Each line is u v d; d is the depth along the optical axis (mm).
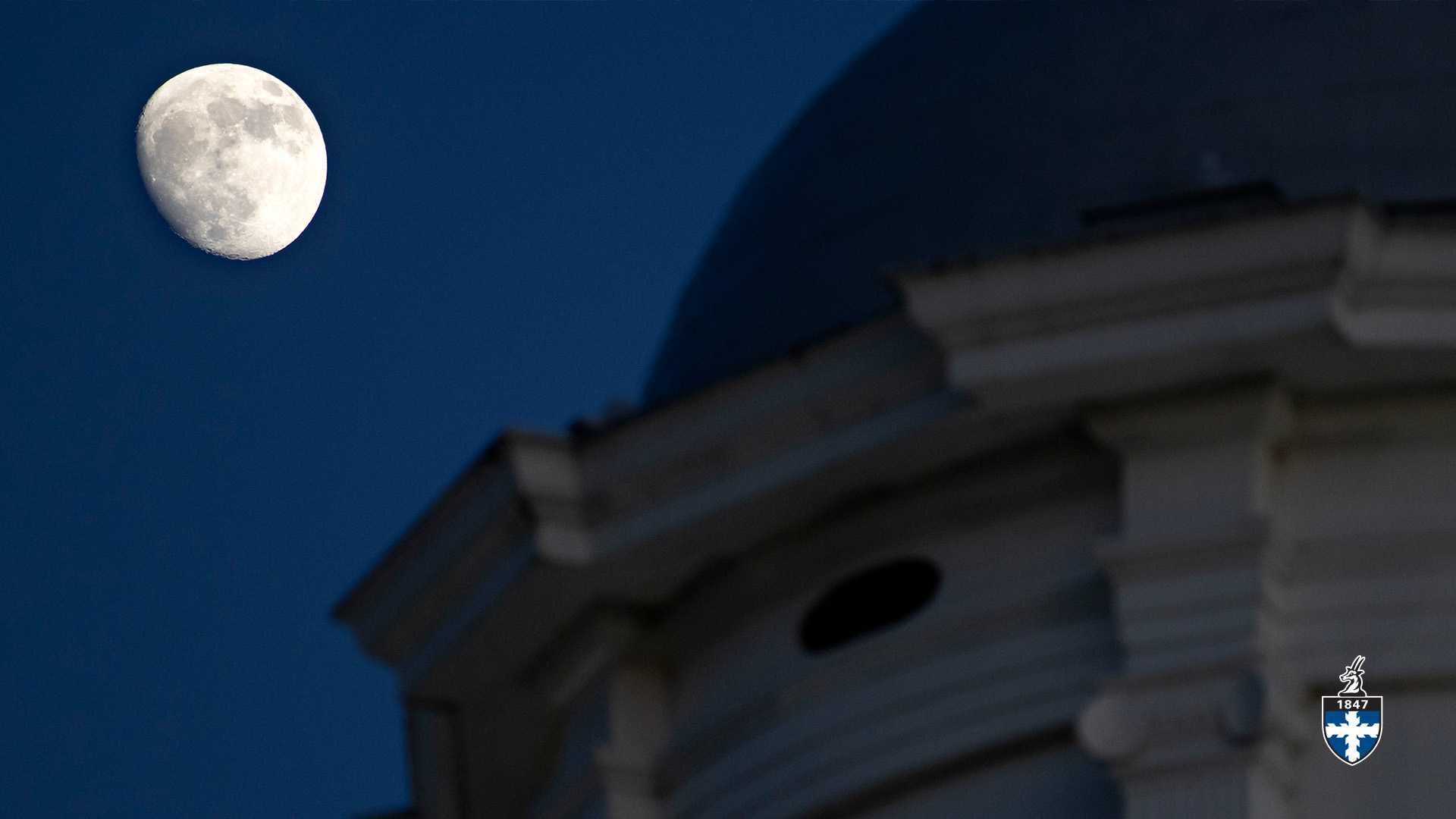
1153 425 32125
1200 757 30703
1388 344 31141
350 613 37281
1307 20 35531
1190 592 31500
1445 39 35094
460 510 35469
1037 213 35219
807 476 33500
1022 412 32406
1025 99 36312
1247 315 31250
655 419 34281
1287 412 31938
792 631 34250
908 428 32844
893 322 32844
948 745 32562
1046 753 32188
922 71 37812
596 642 35344
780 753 33719
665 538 34344
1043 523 33000
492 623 35562
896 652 33250
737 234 38625
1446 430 31938
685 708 35094
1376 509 31781
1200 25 36000
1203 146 34906
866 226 36469
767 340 36594
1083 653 32125
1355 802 30828
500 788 37781
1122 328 31656
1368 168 34281
